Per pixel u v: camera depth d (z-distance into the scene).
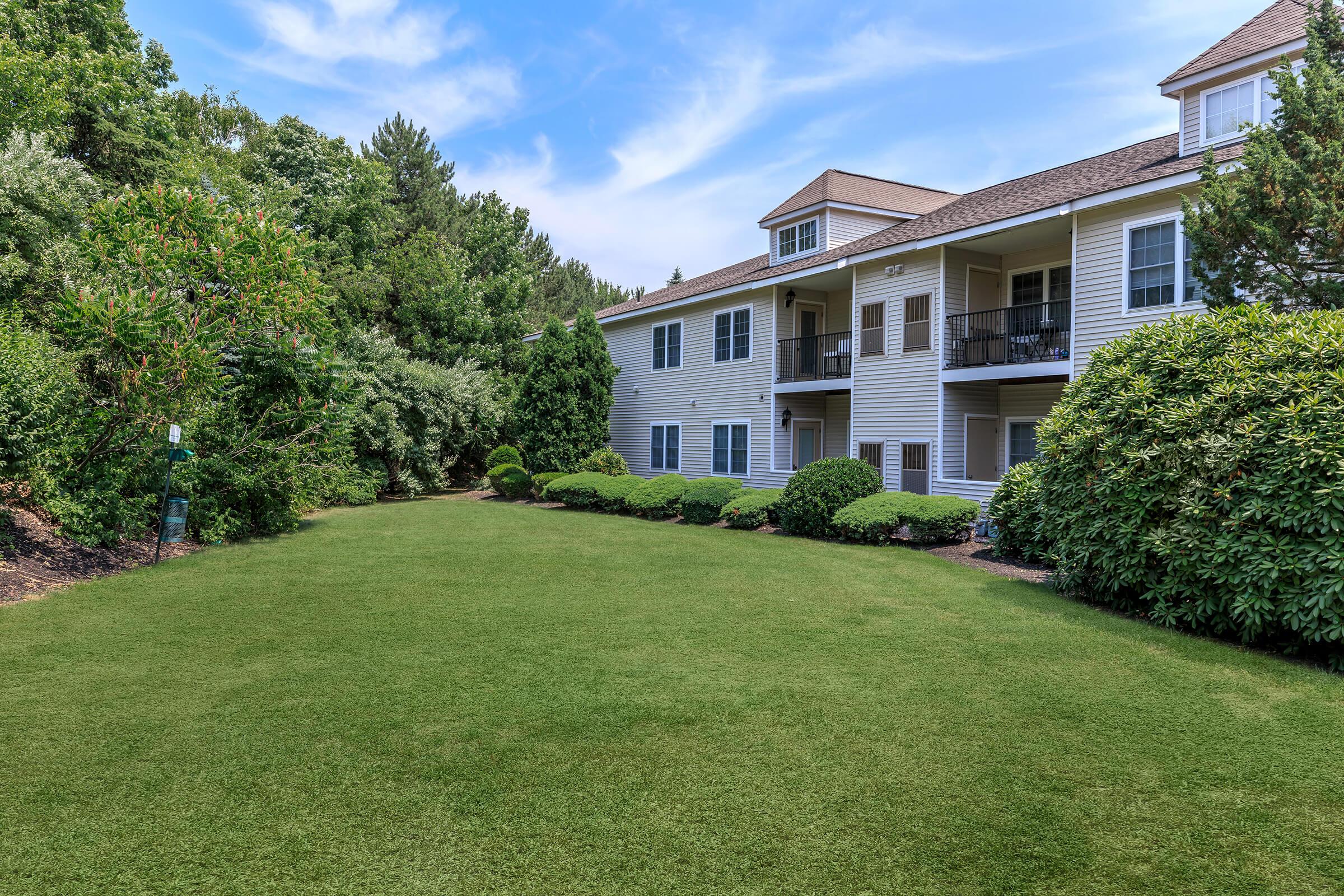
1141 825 3.22
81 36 18.91
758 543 12.14
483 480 24.59
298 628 6.55
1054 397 14.23
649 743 4.07
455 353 26.45
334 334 12.62
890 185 20.58
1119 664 5.55
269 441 12.30
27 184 12.42
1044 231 13.23
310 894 2.70
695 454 21.50
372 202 26.95
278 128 27.20
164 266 10.16
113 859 2.90
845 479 12.91
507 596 7.93
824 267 16.80
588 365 22.38
